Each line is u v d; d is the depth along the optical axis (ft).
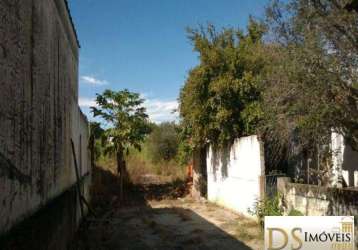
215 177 47.65
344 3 18.11
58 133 21.68
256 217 33.58
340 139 28.58
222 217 38.60
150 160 84.58
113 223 37.22
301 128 21.49
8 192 11.64
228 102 39.86
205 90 41.52
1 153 11.03
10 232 11.76
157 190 60.70
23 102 13.53
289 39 20.35
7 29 11.67
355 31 18.40
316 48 18.71
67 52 26.55
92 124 53.98
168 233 31.94
